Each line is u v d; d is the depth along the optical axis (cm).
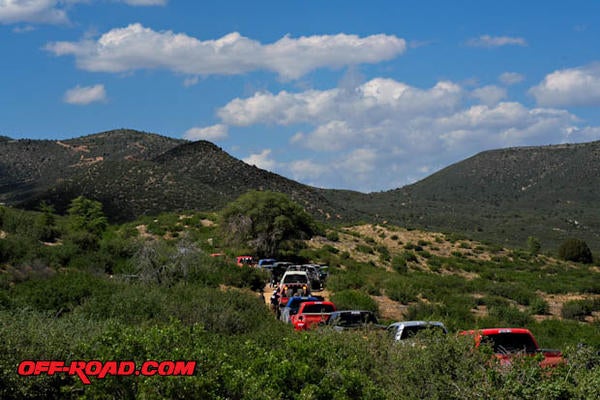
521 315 2611
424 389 764
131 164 12712
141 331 826
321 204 13725
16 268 2586
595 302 3269
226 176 13575
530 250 7831
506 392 684
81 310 1484
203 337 910
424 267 6025
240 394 707
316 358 789
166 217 6569
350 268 5347
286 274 2975
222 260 3641
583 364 729
